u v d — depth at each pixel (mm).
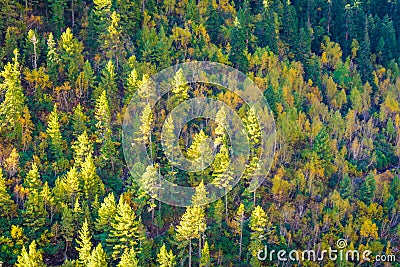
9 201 70250
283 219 79938
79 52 92688
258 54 103188
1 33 94562
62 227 70125
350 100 107438
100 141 81875
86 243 66500
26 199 72938
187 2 110500
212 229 75500
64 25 100250
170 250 69312
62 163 77875
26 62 91500
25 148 79812
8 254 67250
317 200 84875
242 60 100812
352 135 99688
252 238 74188
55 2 99250
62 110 86938
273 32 109750
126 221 67938
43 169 77750
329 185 88062
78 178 74062
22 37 94938
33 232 69688
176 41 101062
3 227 69562
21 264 64312
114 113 86562
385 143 100438
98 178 75500
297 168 87250
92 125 84750
